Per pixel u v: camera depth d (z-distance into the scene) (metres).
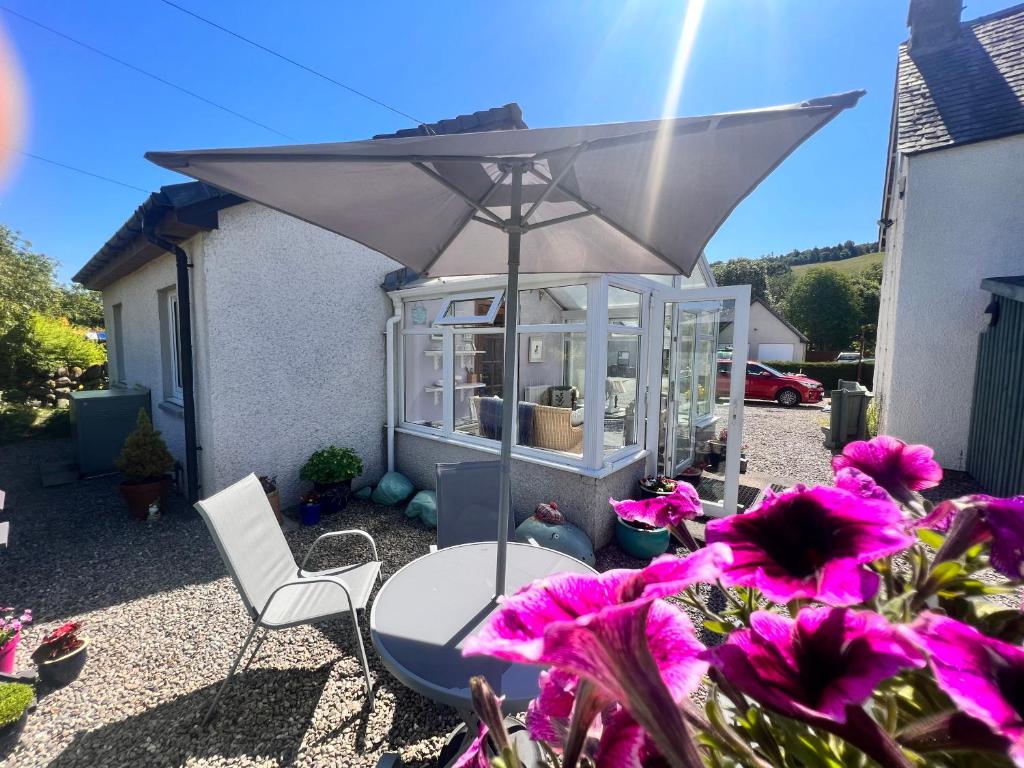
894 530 0.46
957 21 8.54
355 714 2.56
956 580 0.59
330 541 4.76
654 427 5.59
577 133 1.56
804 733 0.52
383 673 2.88
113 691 2.72
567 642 0.38
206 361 4.92
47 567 4.19
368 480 6.35
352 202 2.44
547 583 0.49
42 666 2.71
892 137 11.03
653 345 5.55
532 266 3.49
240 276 5.08
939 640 0.43
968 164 6.62
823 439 9.98
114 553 4.45
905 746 0.46
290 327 5.50
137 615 3.48
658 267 3.26
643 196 2.33
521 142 1.66
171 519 5.23
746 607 0.76
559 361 4.91
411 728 2.48
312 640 3.20
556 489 4.76
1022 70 7.07
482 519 3.45
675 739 0.38
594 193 2.39
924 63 8.34
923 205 6.90
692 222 2.52
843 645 0.46
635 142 1.74
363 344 6.23
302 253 5.56
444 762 1.81
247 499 2.99
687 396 6.34
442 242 3.13
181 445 6.05
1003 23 8.21
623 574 0.47
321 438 5.84
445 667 1.83
